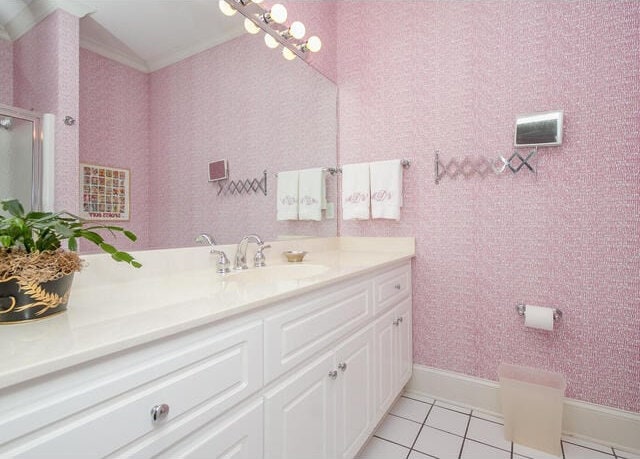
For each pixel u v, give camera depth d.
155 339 0.62
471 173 1.77
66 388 0.51
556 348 1.60
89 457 0.53
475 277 1.77
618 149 1.46
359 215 1.95
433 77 1.87
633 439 1.45
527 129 1.58
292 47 1.85
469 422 1.67
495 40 1.71
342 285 1.22
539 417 1.47
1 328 0.63
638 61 1.42
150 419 0.61
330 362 1.14
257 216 1.66
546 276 1.61
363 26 2.09
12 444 0.46
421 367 1.92
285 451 0.93
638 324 1.44
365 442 1.38
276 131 1.77
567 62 1.55
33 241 0.71
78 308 0.77
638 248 1.43
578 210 1.54
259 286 1.00
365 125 2.08
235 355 0.79
